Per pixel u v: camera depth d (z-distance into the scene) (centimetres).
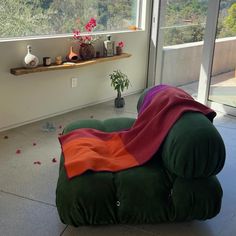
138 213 169
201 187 168
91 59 355
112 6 391
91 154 184
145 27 427
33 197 208
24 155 263
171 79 464
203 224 187
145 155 184
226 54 363
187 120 174
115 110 379
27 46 305
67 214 166
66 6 341
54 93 346
